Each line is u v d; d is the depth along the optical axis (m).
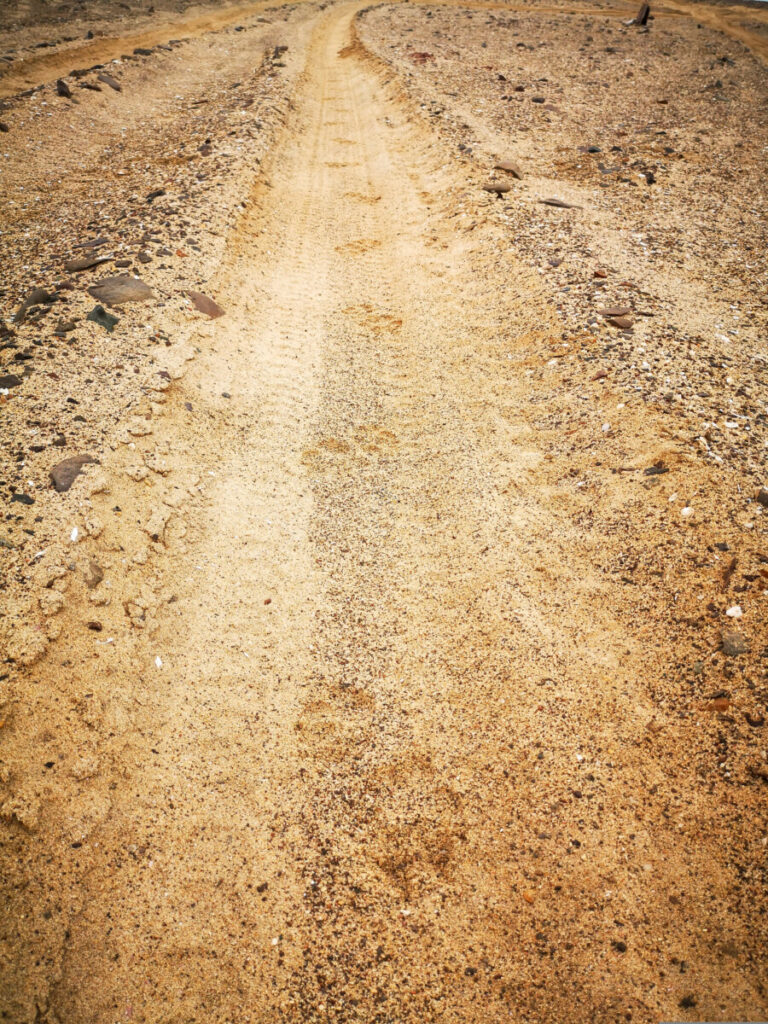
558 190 9.43
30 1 22.67
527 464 5.00
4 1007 2.46
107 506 4.11
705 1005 2.48
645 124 12.80
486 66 16.86
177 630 3.85
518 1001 2.57
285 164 10.68
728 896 2.71
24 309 5.76
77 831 2.92
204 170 9.13
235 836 3.06
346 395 6.00
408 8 26.08
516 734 3.39
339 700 3.63
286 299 7.25
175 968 2.66
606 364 5.57
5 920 2.62
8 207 9.07
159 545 4.19
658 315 6.32
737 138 12.20
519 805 3.12
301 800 3.20
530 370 5.89
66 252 6.92
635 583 3.93
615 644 3.69
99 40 18.97
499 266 7.38
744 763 3.03
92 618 3.58
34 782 2.94
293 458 5.24
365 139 12.65
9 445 4.28
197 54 18.92
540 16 25.42
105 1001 2.57
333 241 8.75
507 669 3.69
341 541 4.59
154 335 5.64
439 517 4.74
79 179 10.17
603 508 4.43
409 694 3.64
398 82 14.64
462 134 11.33
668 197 9.50
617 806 3.06
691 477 4.36
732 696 3.26
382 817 3.14
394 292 7.66
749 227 8.70
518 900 2.83
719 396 5.15
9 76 14.98
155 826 3.04
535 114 13.03
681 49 20.72
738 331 6.22
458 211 8.74
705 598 3.69
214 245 7.27
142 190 8.75
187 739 3.38
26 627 3.33
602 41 21.34
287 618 4.05
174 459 4.74
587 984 2.58
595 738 3.31
